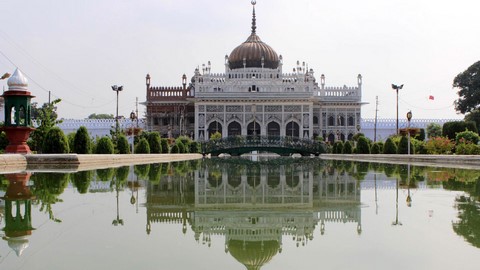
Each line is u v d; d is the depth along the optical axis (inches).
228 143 1961.1
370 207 327.0
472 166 836.6
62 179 535.5
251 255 199.6
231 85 2711.6
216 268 179.3
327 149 1993.1
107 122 2716.5
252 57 2856.8
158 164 1026.7
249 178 603.2
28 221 268.5
